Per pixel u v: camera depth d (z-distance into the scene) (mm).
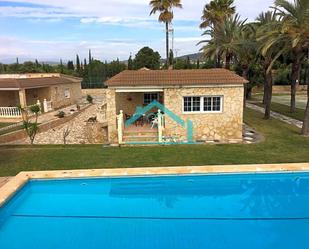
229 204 10250
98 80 63719
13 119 28953
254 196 10820
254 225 8789
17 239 8219
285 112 30172
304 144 16344
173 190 11422
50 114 32062
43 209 9875
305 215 9508
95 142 20219
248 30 33094
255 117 27125
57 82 38656
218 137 18156
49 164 13336
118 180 11430
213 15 40594
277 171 11531
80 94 49094
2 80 31828
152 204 10289
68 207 10078
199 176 11469
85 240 8109
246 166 11734
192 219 9164
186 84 17359
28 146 17109
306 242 8031
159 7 42938
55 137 22453
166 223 8984
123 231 8516
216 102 17891
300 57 27438
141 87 17562
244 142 17203
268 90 25672
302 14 17750
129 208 9992
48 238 8227
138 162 13422
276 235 8320
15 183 10625
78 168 12742
